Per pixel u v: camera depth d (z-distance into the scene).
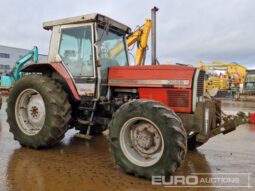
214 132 3.81
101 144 5.02
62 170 3.60
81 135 4.39
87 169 3.66
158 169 3.23
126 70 4.30
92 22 4.51
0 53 47.62
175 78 3.86
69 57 4.75
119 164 3.52
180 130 3.17
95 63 4.45
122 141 3.54
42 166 3.74
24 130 4.66
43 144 4.42
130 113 3.46
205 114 3.69
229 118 4.03
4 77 16.78
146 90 4.09
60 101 4.37
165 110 3.30
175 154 3.14
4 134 5.63
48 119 4.36
